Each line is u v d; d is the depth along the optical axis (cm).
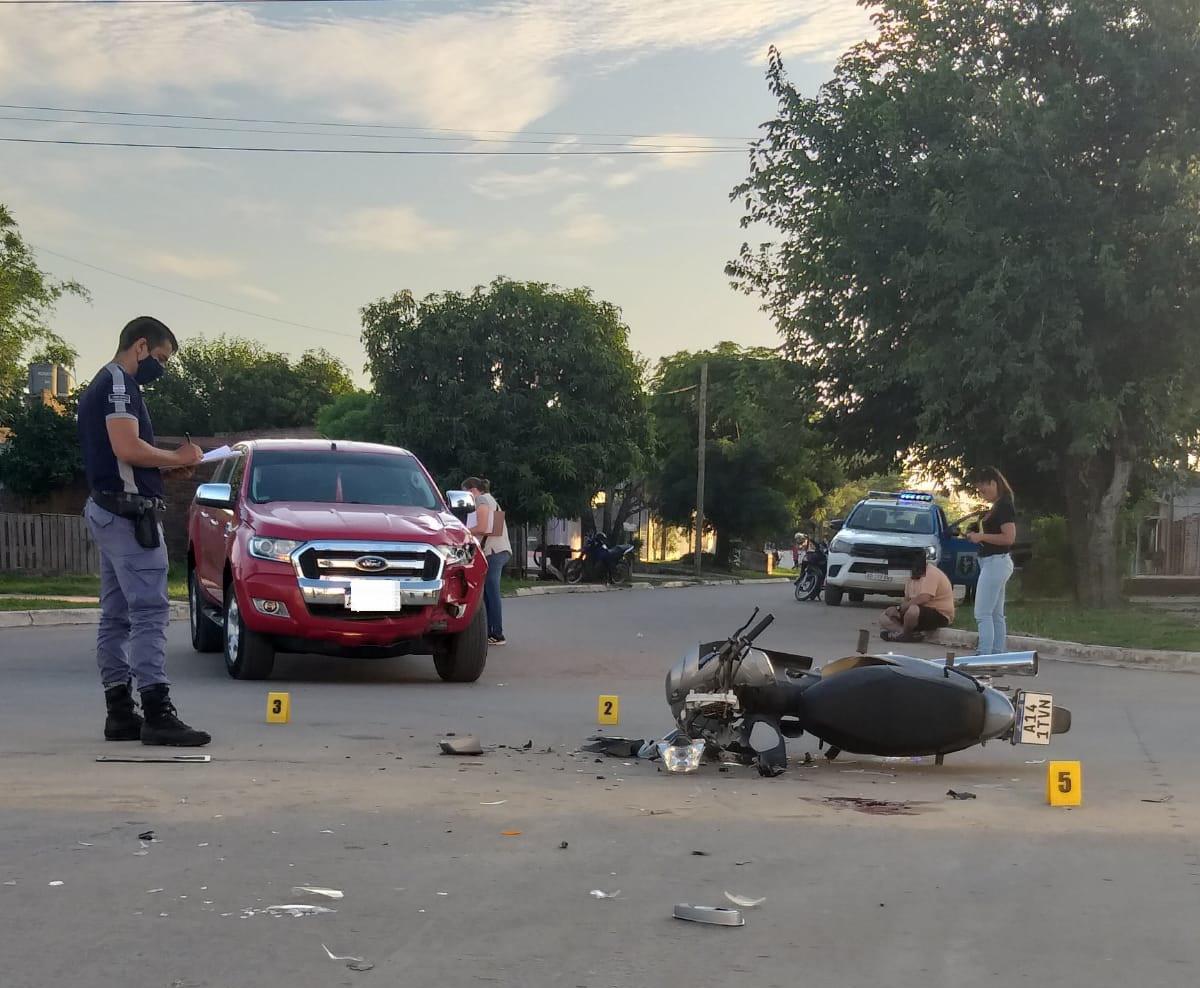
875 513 2939
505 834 583
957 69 2206
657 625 2069
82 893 476
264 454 1342
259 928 441
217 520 1346
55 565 2825
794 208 2480
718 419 6141
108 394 789
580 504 3806
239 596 1177
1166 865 552
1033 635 1798
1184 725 1034
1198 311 2109
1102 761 841
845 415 2848
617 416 3822
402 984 392
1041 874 534
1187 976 411
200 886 488
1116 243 2158
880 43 2486
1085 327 2227
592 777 736
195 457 812
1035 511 3198
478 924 451
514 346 3684
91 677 1203
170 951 416
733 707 770
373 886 494
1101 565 2444
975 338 2102
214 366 7731
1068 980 406
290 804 633
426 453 3744
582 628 1988
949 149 2181
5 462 3256
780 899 489
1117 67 2158
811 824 618
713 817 629
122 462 795
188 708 1003
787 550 7406
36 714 948
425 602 1191
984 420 2412
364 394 5188
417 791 675
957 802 684
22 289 4059
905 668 773
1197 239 2073
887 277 2266
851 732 761
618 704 996
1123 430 2345
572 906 475
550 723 978
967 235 2103
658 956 422
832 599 2842
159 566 803
